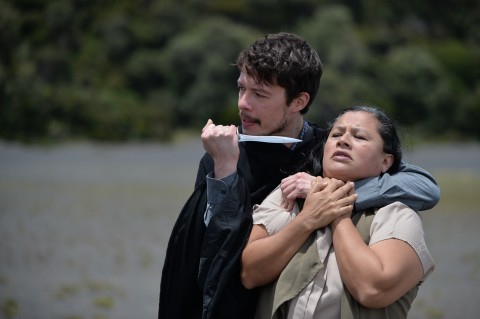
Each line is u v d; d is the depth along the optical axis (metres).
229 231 5.32
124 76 124.50
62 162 74.62
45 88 109.12
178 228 5.68
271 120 5.70
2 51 106.75
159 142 104.31
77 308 15.90
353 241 5.05
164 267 5.74
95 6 138.00
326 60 125.69
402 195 5.30
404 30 157.88
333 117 5.84
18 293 17.28
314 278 5.15
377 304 4.95
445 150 112.38
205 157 5.93
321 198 5.20
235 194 5.39
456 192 50.97
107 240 27.09
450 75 146.75
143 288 18.27
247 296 5.45
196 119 119.56
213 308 5.34
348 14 145.38
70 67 124.62
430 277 20.59
